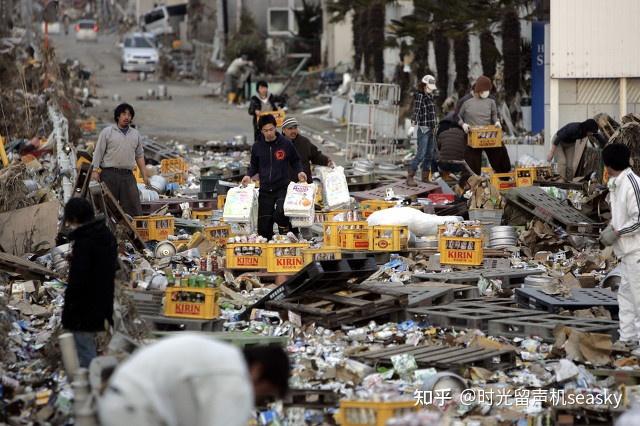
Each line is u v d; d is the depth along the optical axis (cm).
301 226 2770
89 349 1596
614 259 2577
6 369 1762
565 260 2680
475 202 3114
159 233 2842
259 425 1495
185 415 989
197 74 11119
